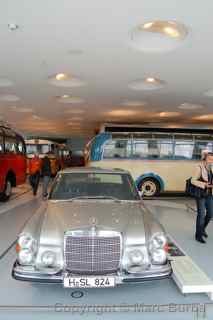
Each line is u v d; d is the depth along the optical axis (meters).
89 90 7.55
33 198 9.93
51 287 3.38
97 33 4.05
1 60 5.25
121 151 10.35
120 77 6.32
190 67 5.53
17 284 3.46
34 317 2.82
